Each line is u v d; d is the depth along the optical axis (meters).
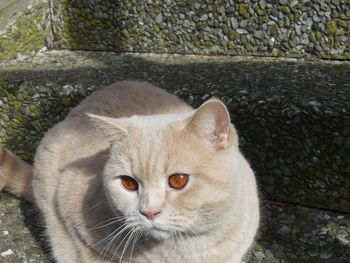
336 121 0.76
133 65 1.05
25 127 0.97
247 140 0.83
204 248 0.62
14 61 1.14
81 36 1.21
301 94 0.81
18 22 1.16
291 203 0.83
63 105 0.93
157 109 0.74
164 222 0.57
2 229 0.81
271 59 1.03
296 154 0.80
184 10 1.09
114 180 0.59
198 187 0.57
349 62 0.96
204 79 0.92
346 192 0.79
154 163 0.57
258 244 0.76
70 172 0.68
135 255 0.64
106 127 0.59
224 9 1.06
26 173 0.82
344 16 0.95
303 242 0.76
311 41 1.00
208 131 0.58
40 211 0.76
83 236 0.66
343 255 0.73
